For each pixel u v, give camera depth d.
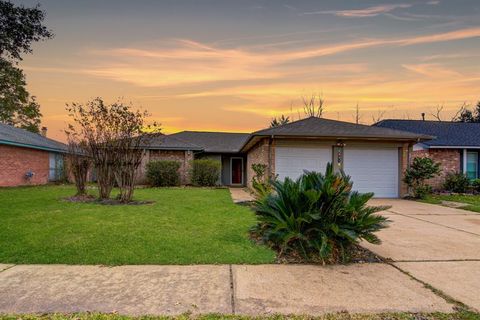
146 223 6.75
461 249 5.29
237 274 3.99
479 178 15.91
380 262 4.57
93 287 3.52
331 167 5.32
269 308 3.07
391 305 3.14
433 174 13.87
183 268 4.18
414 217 8.66
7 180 16.14
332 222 4.85
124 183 10.27
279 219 4.91
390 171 13.92
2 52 9.38
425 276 3.99
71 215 7.56
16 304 3.08
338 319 2.86
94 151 10.35
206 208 9.12
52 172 20.48
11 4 8.91
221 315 2.91
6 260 4.39
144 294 3.35
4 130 18.44
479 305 3.16
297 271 4.14
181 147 19.59
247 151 20.41
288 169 13.43
